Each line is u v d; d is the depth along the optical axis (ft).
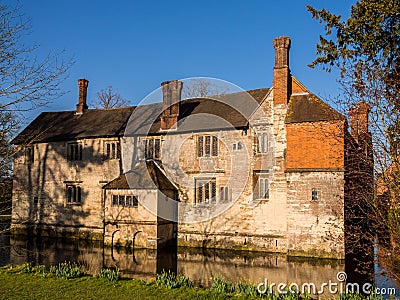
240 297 40.63
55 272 52.03
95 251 84.12
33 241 99.14
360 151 39.75
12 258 75.46
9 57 52.60
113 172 101.19
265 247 81.71
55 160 109.60
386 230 37.35
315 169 74.95
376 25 38.40
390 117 33.12
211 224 88.07
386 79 33.76
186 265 70.03
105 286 44.83
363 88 34.91
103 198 98.37
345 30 42.04
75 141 107.55
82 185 104.99
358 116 37.65
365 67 35.09
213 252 82.99
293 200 76.74
